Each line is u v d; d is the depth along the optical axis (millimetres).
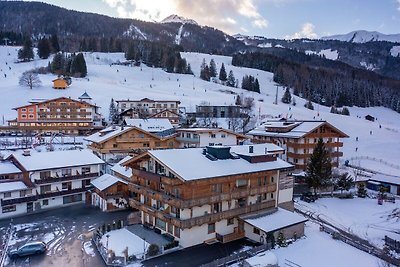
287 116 135750
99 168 57750
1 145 84625
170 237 40094
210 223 40469
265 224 40531
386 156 102438
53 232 42500
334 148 78688
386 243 41938
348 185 64000
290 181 49250
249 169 42281
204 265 32781
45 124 114312
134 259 35094
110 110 131000
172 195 39094
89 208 52125
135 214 46219
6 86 152375
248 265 32750
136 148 72188
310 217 51125
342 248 39969
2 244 38812
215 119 128000
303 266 34969
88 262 34844
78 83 169625
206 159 41938
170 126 89125
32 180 50656
